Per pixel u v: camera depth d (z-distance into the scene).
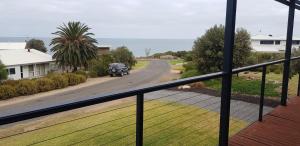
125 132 8.61
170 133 8.47
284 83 4.90
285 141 3.39
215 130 8.80
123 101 12.69
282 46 50.53
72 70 35.91
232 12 2.62
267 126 3.92
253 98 14.30
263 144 3.29
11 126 9.33
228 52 2.69
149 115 10.59
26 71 34.47
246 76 24.11
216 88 18.48
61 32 33.94
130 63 41.59
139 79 30.11
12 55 35.66
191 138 8.06
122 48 41.69
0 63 25.38
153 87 1.83
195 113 11.12
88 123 9.88
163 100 13.56
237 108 12.00
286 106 4.91
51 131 8.97
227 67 2.71
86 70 35.66
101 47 52.19
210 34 25.55
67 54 33.72
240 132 3.67
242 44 26.02
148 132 8.55
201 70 26.39
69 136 8.39
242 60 26.02
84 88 25.50
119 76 33.47
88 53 35.00
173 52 72.56
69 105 1.34
